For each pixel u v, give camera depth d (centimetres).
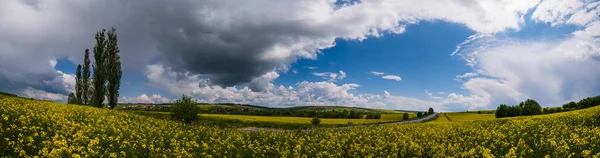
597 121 3453
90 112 3800
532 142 2450
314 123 6706
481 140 2773
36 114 2806
